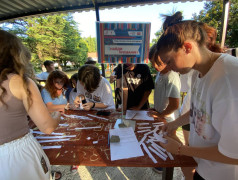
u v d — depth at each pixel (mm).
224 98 566
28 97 688
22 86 676
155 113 1642
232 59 619
